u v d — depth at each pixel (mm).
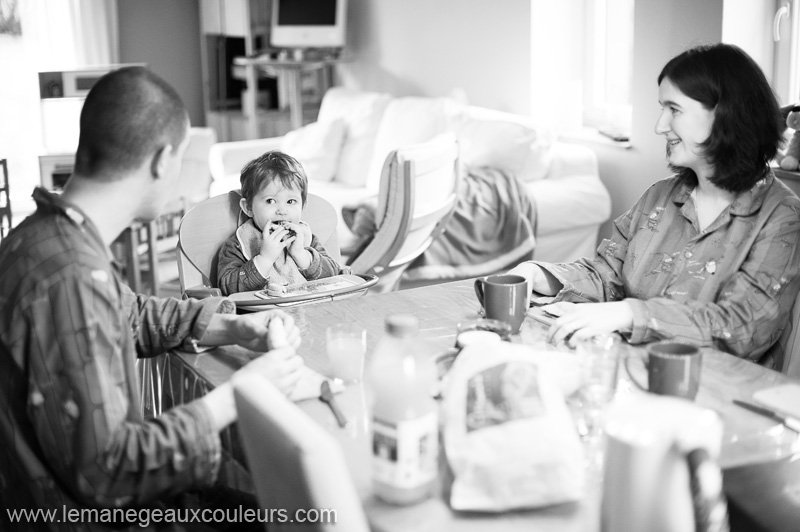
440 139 3295
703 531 878
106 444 1173
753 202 1792
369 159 4844
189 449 1229
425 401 1073
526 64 4469
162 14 7039
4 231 4457
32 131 6340
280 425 957
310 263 2160
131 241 4039
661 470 867
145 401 1933
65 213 1243
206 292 2041
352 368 1458
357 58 6008
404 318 1104
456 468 1061
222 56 6832
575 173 4082
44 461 1265
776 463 1165
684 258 1857
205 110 7344
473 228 3750
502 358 1128
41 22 6297
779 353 1782
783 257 1718
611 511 898
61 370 1177
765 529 1221
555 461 1037
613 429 899
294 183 2131
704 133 1774
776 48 3332
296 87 5824
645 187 3873
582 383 1346
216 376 1523
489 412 1079
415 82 5438
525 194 3842
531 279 1938
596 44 4430
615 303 1670
